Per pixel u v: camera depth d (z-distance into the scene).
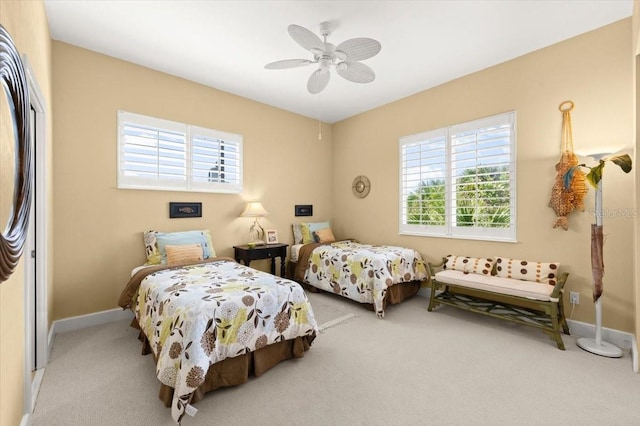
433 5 2.44
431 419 1.69
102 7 2.44
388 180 4.66
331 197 5.63
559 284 2.61
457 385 2.02
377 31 2.78
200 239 3.56
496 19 2.62
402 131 4.45
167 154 3.59
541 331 2.92
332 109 4.93
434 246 4.07
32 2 1.80
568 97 2.92
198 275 2.64
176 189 3.67
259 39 2.92
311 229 5.01
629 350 2.51
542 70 3.09
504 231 3.40
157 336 1.98
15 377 1.45
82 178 3.02
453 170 3.86
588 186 2.82
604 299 2.71
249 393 1.94
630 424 1.66
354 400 1.86
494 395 1.91
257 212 4.16
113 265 3.20
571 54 2.90
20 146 1.16
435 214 4.05
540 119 3.11
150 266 3.02
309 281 4.30
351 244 4.66
